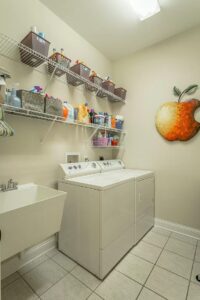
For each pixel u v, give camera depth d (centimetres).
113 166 250
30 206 112
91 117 221
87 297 130
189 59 218
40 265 163
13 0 155
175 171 229
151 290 135
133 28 215
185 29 218
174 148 229
